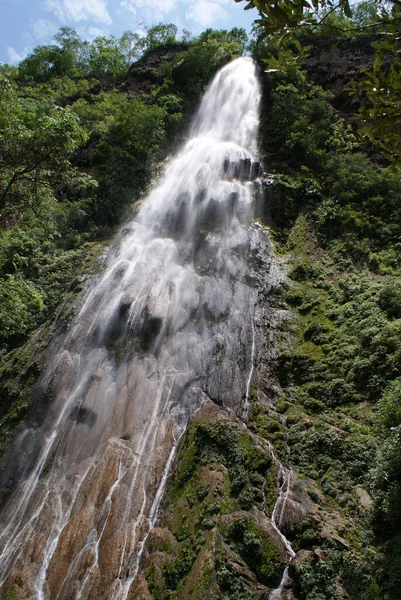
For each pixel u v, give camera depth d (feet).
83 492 34.99
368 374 37.78
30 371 46.75
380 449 29.78
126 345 45.83
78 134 35.60
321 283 50.24
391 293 43.21
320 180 66.18
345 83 84.89
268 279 51.34
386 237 54.90
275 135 76.74
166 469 35.14
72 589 29.37
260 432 35.86
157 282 50.39
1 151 33.94
